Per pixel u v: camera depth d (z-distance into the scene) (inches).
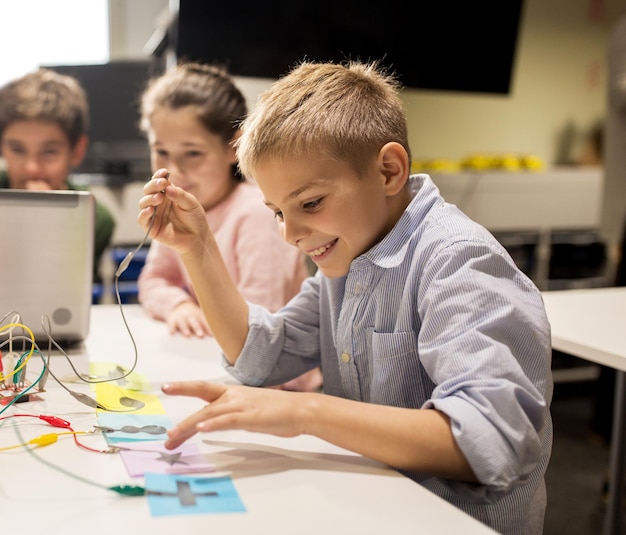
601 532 72.7
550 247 131.5
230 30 114.2
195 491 25.1
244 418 27.4
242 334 39.7
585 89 155.5
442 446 27.4
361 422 27.8
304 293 42.4
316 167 32.1
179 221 39.4
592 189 134.3
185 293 57.2
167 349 46.2
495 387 28.0
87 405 34.0
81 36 128.0
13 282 43.5
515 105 150.1
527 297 31.9
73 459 27.6
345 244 34.2
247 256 56.6
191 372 41.1
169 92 60.2
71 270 44.2
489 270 31.7
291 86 34.5
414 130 142.6
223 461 28.0
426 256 33.6
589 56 154.7
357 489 25.9
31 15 124.4
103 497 24.4
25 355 38.1
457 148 147.1
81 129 88.5
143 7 130.8
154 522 22.8
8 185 86.5
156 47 120.6
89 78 98.9
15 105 82.8
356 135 32.8
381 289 35.2
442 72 132.7
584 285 132.0
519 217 129.5
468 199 126.2
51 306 44.3
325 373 41.1
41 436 29.5
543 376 30.8
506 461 27.2
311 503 24.7
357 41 124.7
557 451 93.8
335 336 38.7
